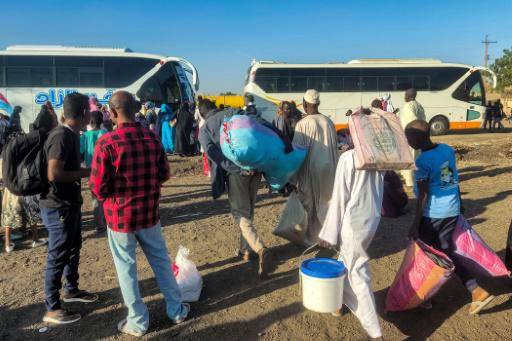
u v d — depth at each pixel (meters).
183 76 19.41
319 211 5.29
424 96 22.00
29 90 18.12
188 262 4.45
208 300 4.36
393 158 3.35
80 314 4.12
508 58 47.03
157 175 3.68
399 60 22.30
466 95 22.11
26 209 5.77
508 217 6.75
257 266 5.15
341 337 3.71
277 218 7.22
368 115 3.63
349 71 21.75
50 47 18.58
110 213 3.51
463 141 18.70
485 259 3.94
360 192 3.45
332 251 5.50
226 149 4.55
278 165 4.78
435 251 3.79
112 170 3.40
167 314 3.96
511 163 12.20
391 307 3.96
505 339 3.67
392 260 5.27
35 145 3.87
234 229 6.68
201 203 8.46
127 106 3.47
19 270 5.20
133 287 3.64
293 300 4.30
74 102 3.84
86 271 5.13
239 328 3.87
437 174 3.82
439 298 4.34
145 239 3.68
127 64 18.52
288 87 21.56
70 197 3.85
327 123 5.25
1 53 18.05
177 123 14.99
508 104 41.84
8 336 3.79
